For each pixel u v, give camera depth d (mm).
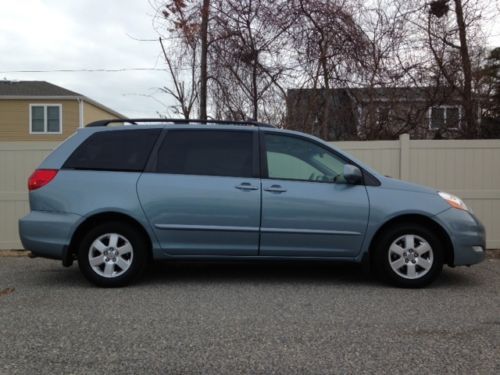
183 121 6258
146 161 5941
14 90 26812
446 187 8406
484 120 12289
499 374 3561
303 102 10891
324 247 5891
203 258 5934
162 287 5969
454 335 4336
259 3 10734
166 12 10977
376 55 11047
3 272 6887
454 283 6223
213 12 10961
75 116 26359
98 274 5852
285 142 6070
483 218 8359
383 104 11195
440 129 11484
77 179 5848
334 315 4887
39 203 5836
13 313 4941
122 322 4656
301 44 10750
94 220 5895
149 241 5961
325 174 5992
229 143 6031
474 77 12000
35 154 8469
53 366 3695
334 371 3617
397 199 5879
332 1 10602
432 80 11359
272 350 3992
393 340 4211
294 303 5293
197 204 5809
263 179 5898
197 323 4633
